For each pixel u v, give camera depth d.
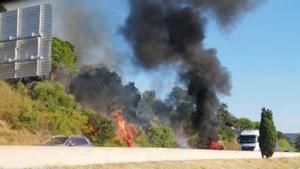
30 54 14.12
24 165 20.83
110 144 48.88
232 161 40.94
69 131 45.16
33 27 14.16
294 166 49.19
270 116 50.03
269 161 47.59
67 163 23.56
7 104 43.09
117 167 25.89
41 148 21.95
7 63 14.54
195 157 37.03
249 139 58.78
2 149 19.80
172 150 33.75
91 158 25.41
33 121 42.78
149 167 28.16
